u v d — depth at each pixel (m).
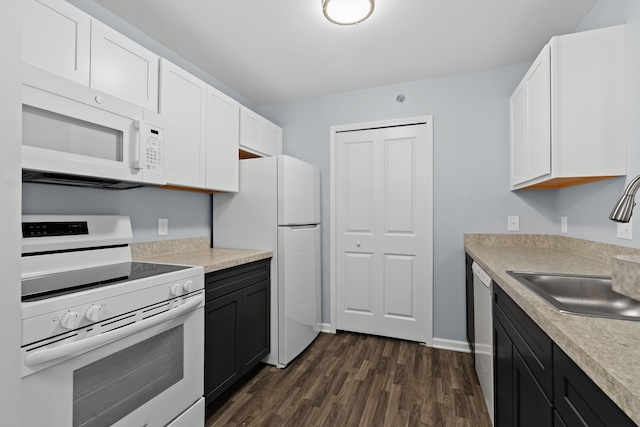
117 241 1.67
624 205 0.97
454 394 1.87
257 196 2.35
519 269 1.44
